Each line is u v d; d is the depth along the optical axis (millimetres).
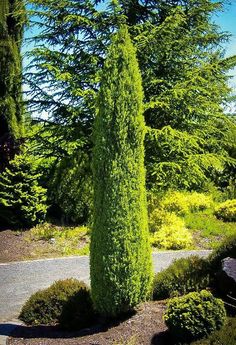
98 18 12367
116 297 4926
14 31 12617
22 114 12727
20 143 12031
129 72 5008
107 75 5012
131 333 4594
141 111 5051
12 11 12453
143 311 5020
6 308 6273
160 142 12039
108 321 5094
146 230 5082
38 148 12344
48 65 11500
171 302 4441
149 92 12570
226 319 4336
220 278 5125
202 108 12547
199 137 12469
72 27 12414
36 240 9938
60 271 7992
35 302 5586
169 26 11680
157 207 12008
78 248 9555
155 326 4648
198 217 11961
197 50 13180
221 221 11789
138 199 4996
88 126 12203
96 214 4996
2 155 11672
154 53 12227
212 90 12719
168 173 12164
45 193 11523
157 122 12617
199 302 4281
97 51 12461
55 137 12570
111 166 4918
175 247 9703
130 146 4973
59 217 11594
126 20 13055
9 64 12273
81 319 5223
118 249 4879
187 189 14391
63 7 12281
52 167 12055
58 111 12344
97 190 5000
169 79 12711
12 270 8055
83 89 12281
